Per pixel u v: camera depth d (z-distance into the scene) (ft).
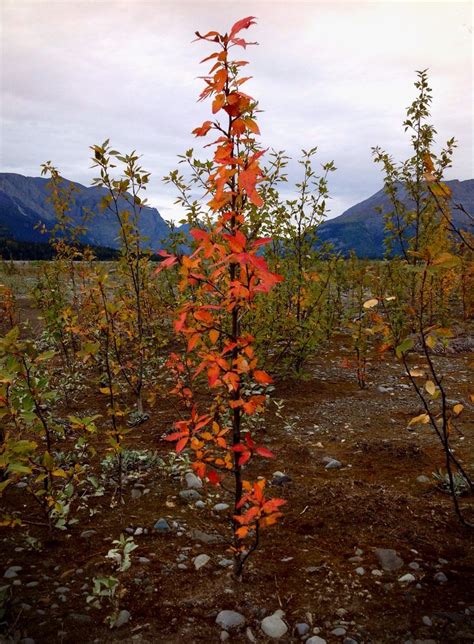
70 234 27.43
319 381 22.52
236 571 8.82
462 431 16.17
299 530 10.61
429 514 10.99
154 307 24.14
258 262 6.20
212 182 7.16
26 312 39.52
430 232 24.70
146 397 20.16
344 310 33.01
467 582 8.71
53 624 7.76
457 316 35.68
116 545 10.00
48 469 9.59
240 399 7.77
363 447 15.05
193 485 12.69
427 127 24.73
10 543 10.00
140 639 7.52
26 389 9.34
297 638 7.58
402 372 23.66
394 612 8.04
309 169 24.23
